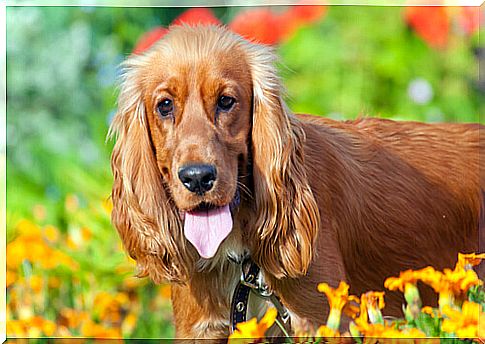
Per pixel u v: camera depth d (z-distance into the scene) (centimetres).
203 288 414
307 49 744
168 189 402
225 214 374
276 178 387
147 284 566
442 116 740
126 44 745
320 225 406
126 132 404
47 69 727
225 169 368
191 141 366
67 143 705
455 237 464
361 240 431
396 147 462
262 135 387
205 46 379
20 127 705
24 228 554
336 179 422
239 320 407
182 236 407
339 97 739
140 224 409
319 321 402
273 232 394
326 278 403
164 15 757
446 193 461
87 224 605
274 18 751
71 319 518
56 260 537
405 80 743
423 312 375
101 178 664
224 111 375
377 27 748
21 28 730
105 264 564
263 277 403
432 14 745
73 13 740
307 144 419
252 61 387
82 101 723
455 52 750
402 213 444
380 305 357
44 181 680
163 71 380
